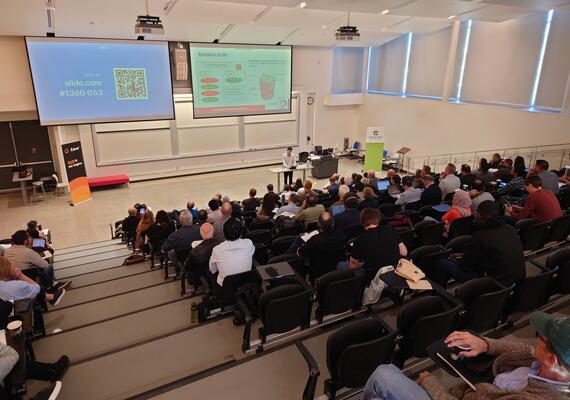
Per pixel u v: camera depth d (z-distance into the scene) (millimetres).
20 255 4703
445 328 2838
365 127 17156
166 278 5461
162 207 11672
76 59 10805
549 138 9859
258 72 13766
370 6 8359
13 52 10602
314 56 15492
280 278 3596
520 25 10508
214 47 12812
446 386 2779
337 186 8562
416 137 14438
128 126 13344
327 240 4137
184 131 14305
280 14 10352
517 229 4621
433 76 13633
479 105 11812
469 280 3348
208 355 3408
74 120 11180
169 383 3035
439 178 8461
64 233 10000
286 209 6609
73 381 3170
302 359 3191
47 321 4391
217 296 3916
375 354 2539
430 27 12719
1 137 12547
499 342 1837
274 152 16188
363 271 3691
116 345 3787
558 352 1263
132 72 11562
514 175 7895
